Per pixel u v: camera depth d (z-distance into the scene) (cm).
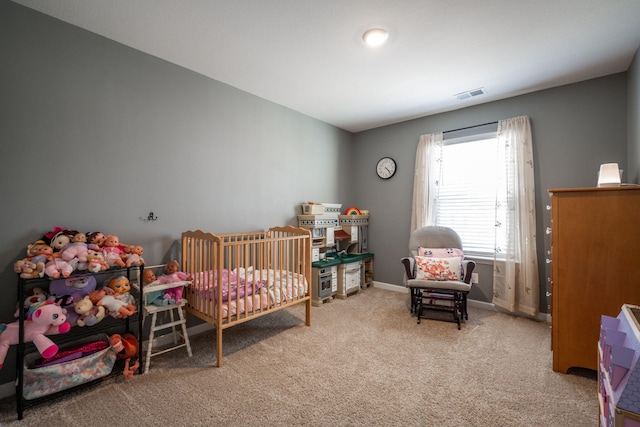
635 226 184
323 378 198
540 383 193
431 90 311
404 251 418
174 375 201
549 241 303
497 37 216
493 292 331
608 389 105
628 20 195
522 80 287
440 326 289
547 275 303
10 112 183
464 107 362
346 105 357
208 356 228
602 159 277
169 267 239
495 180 342
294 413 163
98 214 218
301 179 385
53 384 169
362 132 463
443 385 190
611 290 190
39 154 193
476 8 184
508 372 206
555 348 206
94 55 216
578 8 183
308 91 316
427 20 197
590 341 196
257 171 330
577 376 201
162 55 246
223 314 221
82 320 183
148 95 243
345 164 457
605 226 193
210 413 163
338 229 417
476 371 207
